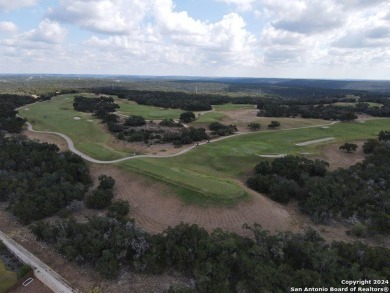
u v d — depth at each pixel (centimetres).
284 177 6166
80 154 7656
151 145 8881
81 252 3781
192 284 3353
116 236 3797
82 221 4866
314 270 3419
